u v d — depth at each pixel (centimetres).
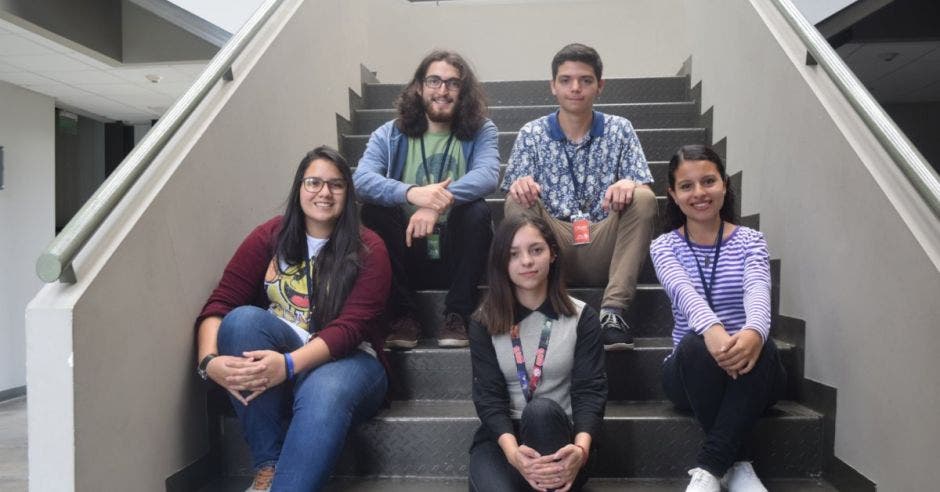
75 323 143
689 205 189
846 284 181
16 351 578
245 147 228
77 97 645
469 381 217
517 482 163
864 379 170
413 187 224
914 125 698
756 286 180
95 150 776
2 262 571
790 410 197
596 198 248
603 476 190
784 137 227
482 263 227
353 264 188
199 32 361
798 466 189
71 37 468
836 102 197
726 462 170
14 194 584
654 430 189
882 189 163
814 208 202
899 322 154
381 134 247
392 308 229
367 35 408
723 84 302
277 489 161
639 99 376
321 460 164
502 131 356
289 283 192
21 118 598
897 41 470
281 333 180
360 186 230
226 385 170
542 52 505
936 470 140
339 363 178
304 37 289
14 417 502
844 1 321
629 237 222
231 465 200
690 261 193
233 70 231
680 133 323
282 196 261
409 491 182
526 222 176
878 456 163
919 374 146
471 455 174
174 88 614
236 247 221
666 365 192
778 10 237
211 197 204
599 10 502
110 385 155
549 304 180
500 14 506
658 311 238
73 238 145
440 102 237
